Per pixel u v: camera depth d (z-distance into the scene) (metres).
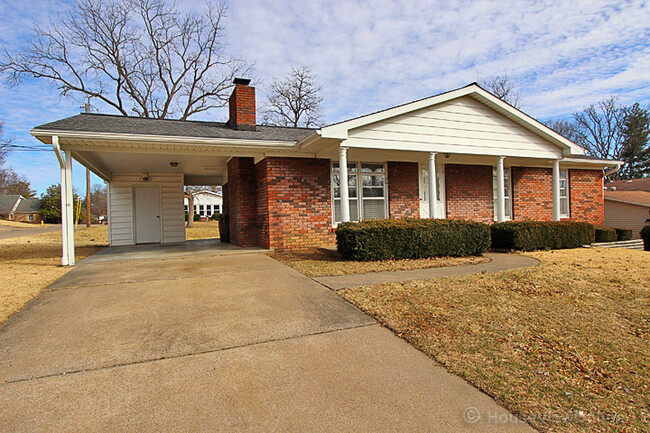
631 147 37.22
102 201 56.16
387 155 10.47
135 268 7.05
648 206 17.19
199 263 7.55
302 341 3.34
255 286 5.34
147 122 9.62
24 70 22.25
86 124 7.97
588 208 14.27
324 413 2.24
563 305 4.42
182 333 3.52
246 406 2.31
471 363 2.90
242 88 10.64
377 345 3.26
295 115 32.84
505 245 9.37
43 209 50.47
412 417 2.20
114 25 23.39
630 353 3.12
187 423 2.13
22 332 3.56
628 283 5.53
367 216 10.71
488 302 4.47
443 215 11.48
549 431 2.06
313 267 6.81
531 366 2.86
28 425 2.09
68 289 5.29
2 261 8.42
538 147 10.45
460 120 9.46
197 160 11.08
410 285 5.25
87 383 2.59
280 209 9.37
